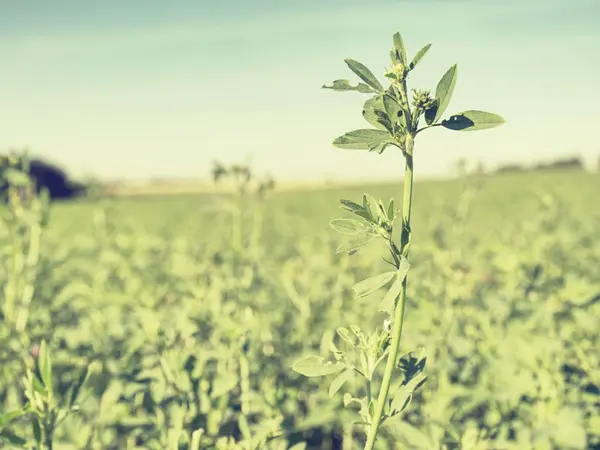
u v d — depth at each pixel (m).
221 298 0.83
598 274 1.10
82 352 0.76
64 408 0.49
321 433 0.81
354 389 0.73
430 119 0.37
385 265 1.07
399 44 0.37
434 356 0.80
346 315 0.86
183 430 0.55
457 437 0.58
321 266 1.14
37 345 0.76
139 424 0.63
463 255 1.19
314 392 0.78
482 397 0.70
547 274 1.08
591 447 0.65
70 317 0.97
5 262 0.90
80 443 0.62
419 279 0.96
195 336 0.71
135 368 0.65
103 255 1.19
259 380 0.76
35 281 0.88
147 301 0.82
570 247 1.25
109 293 1.00
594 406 0.73
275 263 1.24
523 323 0.85
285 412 0.68
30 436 0.60
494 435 0.66
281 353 0.84
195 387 0.63
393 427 0.54
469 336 0.85
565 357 0.77
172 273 1.03
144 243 1.34
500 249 1.17
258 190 1.03
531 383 0.67
